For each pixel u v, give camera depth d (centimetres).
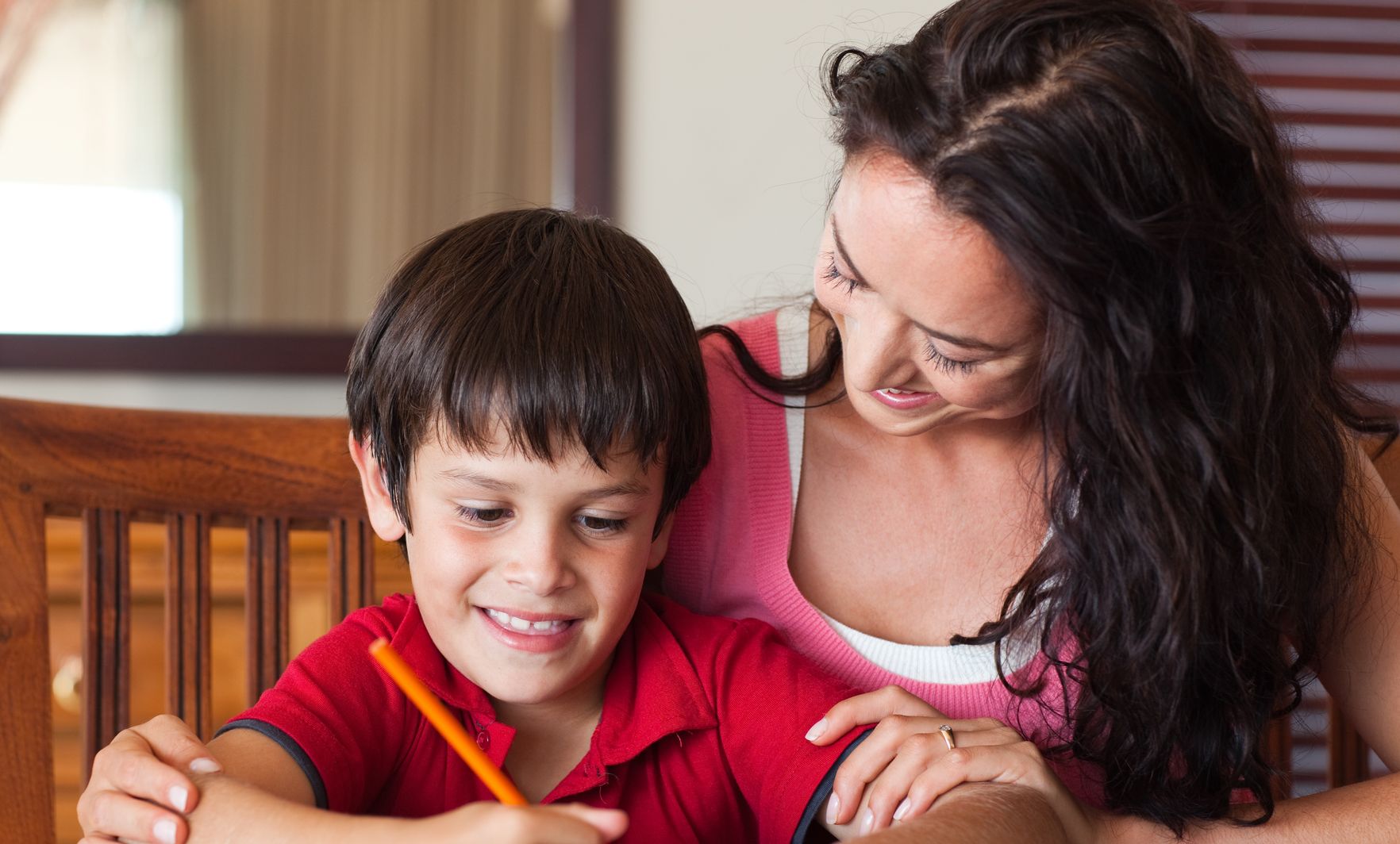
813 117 200
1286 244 82
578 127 200
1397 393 208
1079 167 71
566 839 54
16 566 96
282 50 200
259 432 105
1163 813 83
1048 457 85
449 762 82
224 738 75
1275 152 80
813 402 99
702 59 200
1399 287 212
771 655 88
